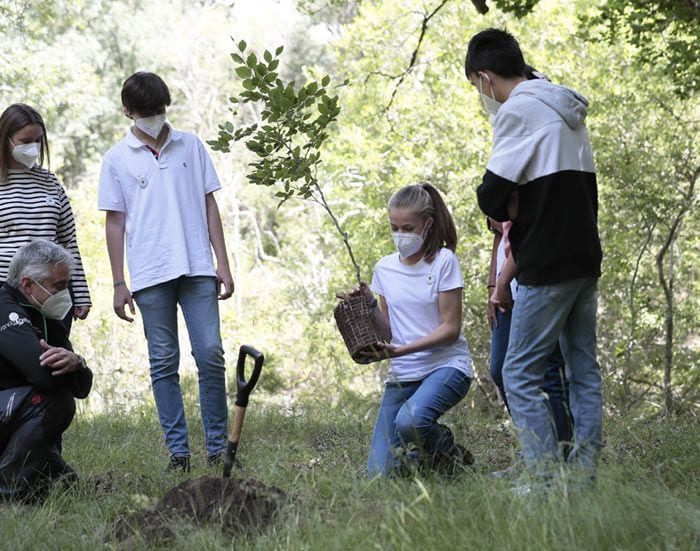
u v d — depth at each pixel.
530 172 5.08
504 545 3.83
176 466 6.65
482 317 20.05
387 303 6.21
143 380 17.59
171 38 46.72
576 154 5.14
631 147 16.62
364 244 22.56
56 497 5.41
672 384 15.84
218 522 4.55
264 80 6.42
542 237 5.07
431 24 23.22
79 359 5.74
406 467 5.63
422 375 6.10
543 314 5.15
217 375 6.94
